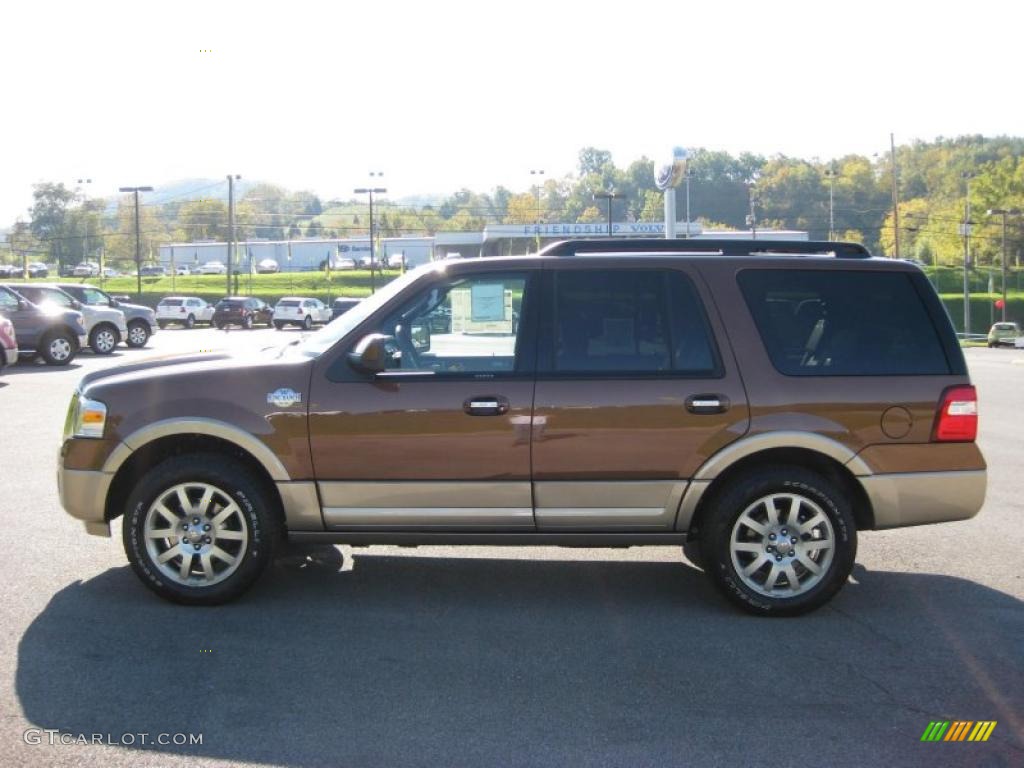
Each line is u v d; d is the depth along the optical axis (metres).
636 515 5.41
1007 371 28.22
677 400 5.35
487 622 5.34
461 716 4.15
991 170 100.38
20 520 7.38
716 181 138.00
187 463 5.41
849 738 4.00
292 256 120.38
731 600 5.47
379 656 4.82
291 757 3.78
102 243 128.25
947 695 4.43
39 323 21.61
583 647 4.98
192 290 84.19
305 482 5.39
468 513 5.40
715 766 3.75
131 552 5.43
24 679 4.48
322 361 5.44
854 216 127.31
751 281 5.58
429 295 5.55
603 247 5.79
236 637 5.05
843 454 5.40
